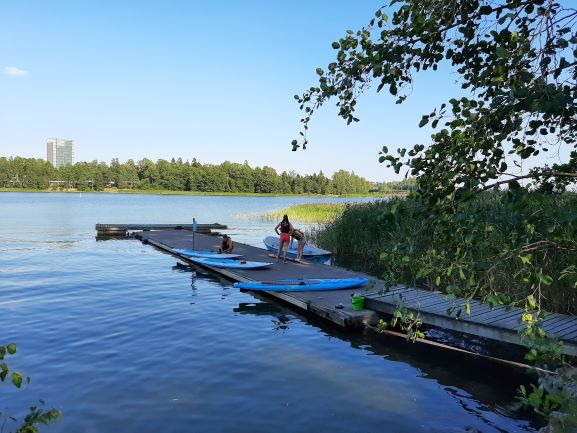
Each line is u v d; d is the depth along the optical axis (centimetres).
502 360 693
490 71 235
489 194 705
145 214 4519
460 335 770
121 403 521
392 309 852
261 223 3488
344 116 303
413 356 709
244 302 1035
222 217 4122
